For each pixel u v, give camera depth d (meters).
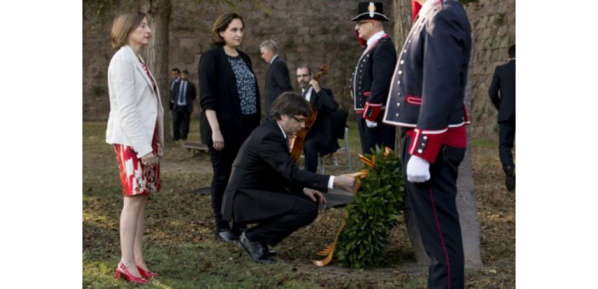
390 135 6.31
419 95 3.86
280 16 26.56
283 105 5.49
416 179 3.70
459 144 3.87
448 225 3.90
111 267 5.40
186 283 5.00
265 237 5.60
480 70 19.75
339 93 26.80
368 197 5.45
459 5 3.76
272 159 5.46
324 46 26.73
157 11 15.56
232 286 4.96
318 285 4.95
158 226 7.13
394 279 5.14
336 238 5.62
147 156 4.79
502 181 10.86
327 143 8.78
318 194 5.75
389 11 25.39
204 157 14.23
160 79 15.90
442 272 3.89
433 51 3.67
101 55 25.67
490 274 5.29
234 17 6.41
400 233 6.78
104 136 19.14
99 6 16.28
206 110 6.36
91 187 9.88
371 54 6.34
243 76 6.48
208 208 8.24
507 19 19.06
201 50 26.14
